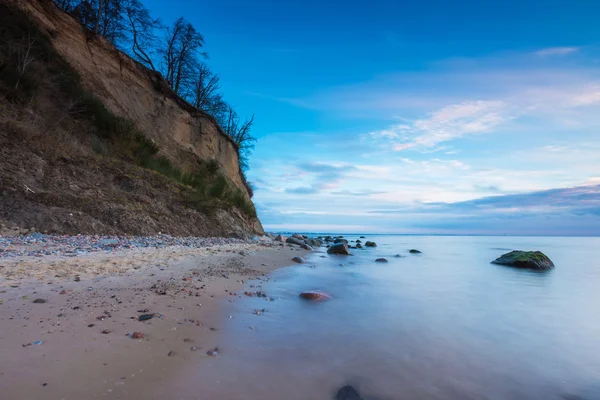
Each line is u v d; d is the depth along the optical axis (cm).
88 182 964
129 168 1195
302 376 198
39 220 738
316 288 502
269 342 252
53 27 1420
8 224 687
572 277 740
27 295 308
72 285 360
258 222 2056
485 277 720
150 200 1088
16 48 1149
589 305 438
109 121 1378
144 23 2327
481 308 407
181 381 178
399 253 1489
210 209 1314
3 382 158
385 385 194
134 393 161
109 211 908
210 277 492
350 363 222
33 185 820
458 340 282
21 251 527
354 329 300
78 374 174
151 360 200
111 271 449
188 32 2791
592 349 269
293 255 1053
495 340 286
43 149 937
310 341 261
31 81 1105
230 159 2522
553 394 194
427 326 319
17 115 967
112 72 1686
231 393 171
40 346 202
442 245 2570
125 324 256
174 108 2033
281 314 336
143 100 1844
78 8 2066
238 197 1777
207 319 292
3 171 785
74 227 773
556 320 359
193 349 223
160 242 841
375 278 648
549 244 3100
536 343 282
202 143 2186
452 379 207
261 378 191
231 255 785
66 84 1284
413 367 222
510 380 210
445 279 666
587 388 202
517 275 768
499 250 1852
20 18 1244
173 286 400
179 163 1822
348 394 175
